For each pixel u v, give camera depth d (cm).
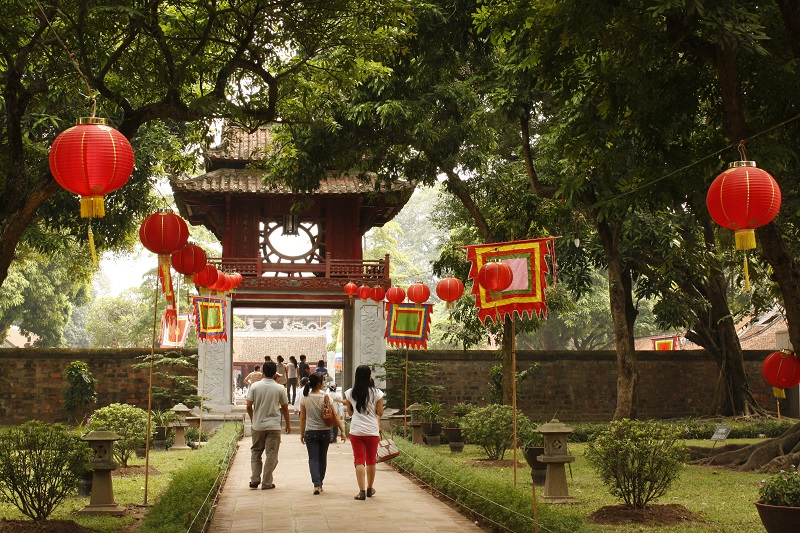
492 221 2020
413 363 2420
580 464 1619
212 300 1781
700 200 1091
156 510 858
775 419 2555
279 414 1248
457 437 1909
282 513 1012
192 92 1213
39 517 906
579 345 4647
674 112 1083
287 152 1827
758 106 1072
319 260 2484
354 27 1131
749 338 3325
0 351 2553
